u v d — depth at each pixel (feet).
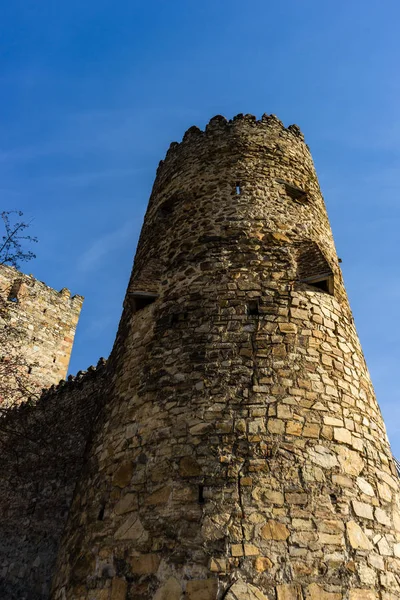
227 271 25.99
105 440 23.61
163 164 38.60
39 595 36.42
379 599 17.02
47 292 77.87
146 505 19.31
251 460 19.17
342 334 25.09
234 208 29.48
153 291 27.76
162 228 31.71
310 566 16.85
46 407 49.80
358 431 21.59
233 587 16.29
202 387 21.71
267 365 22.08
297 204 31.01
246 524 17.62
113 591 17.92
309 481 18.81
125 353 26.53
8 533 43.04
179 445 20.29
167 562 17.46
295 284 25.57
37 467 45.62
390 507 20.21
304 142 37.50
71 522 23.32
